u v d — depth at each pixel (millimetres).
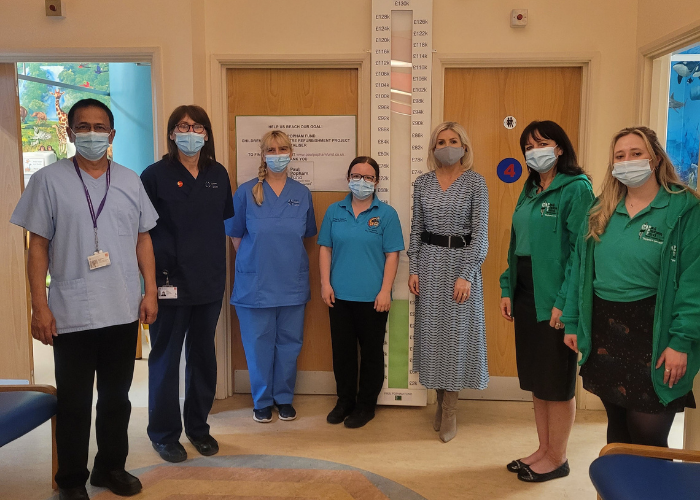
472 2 2930
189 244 2318
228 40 3037
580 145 3006
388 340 3061
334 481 2236
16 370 3260
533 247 2111
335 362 2910
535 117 3039
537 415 2324
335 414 2867
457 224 2566
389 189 3020
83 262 1942
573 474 2309
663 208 1588
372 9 2918
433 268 2582
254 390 2875
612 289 1659
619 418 1753
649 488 1376
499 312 3150
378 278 2820
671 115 3436
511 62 2953
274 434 2707
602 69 2920
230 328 3238
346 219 2830
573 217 2023
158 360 2379
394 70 2963
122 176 2068
